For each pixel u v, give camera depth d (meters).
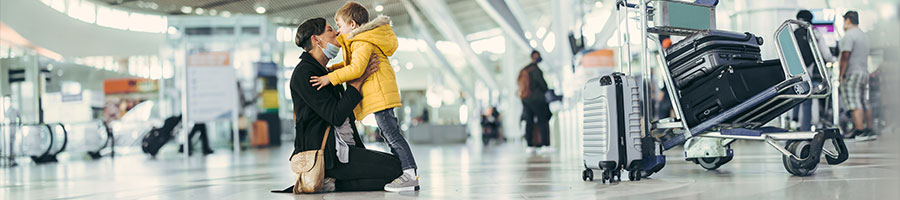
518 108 17.86
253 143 16.59
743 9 8.47
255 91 17.11
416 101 31.50
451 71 27.95
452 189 3.24
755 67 3.52
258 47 19.44
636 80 3.39
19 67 11.72
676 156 5.93
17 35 14.27
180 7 19.81
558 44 11.66
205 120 10.91
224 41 19.36
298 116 3.19
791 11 8.24
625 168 3.37
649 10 3.61
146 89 15.11
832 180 3.08
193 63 10.91
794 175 3.44
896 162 3.82
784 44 3.59
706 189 2.90
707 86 3.54
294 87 3.13
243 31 19.41
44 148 9.92
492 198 2.80
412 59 31.39
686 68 3.64
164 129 10.77
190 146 11.31
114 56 19.14
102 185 4.40
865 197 2.36
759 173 3.67
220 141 16.55
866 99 6.85
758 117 3.77
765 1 8.32
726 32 3.64
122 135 13.84
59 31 16.55
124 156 11.62
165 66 18.72
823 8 8.54
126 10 19.78
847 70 7.00
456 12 21.70
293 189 3.20
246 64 17.12
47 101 12.71
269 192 3.36
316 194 3.14
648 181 3.37
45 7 15.86
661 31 3.57
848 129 7.53
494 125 16.81
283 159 8.09
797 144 3.42
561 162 5.46
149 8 19.73
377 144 16.88
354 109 3.20
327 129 3.17
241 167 6.28
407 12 21.73
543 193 2.95
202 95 10.93
